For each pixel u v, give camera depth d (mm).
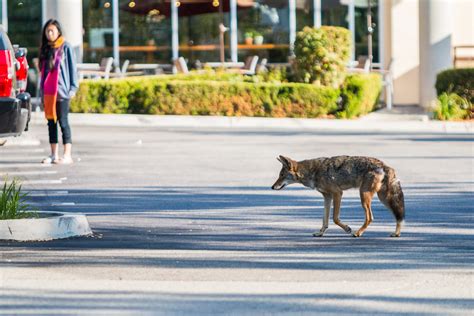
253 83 41406
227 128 38594
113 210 20812
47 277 14508
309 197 22531
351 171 17641
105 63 45188
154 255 16094
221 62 46844
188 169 27125
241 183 24672
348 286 13891
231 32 48062
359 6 48219
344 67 42500
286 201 21984
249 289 13727
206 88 41188
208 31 48094
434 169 27047
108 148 31656
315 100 41188
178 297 13258
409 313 12391
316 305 12805
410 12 47594
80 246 16875
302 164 17922
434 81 45531
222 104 41219
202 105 41219
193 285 13984
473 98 42188
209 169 27125
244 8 48125
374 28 48156
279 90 41312
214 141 33812
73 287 13852
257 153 30469
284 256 16016
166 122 40094
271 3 48156
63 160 28094
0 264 15383
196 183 24656
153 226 18891
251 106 41250
